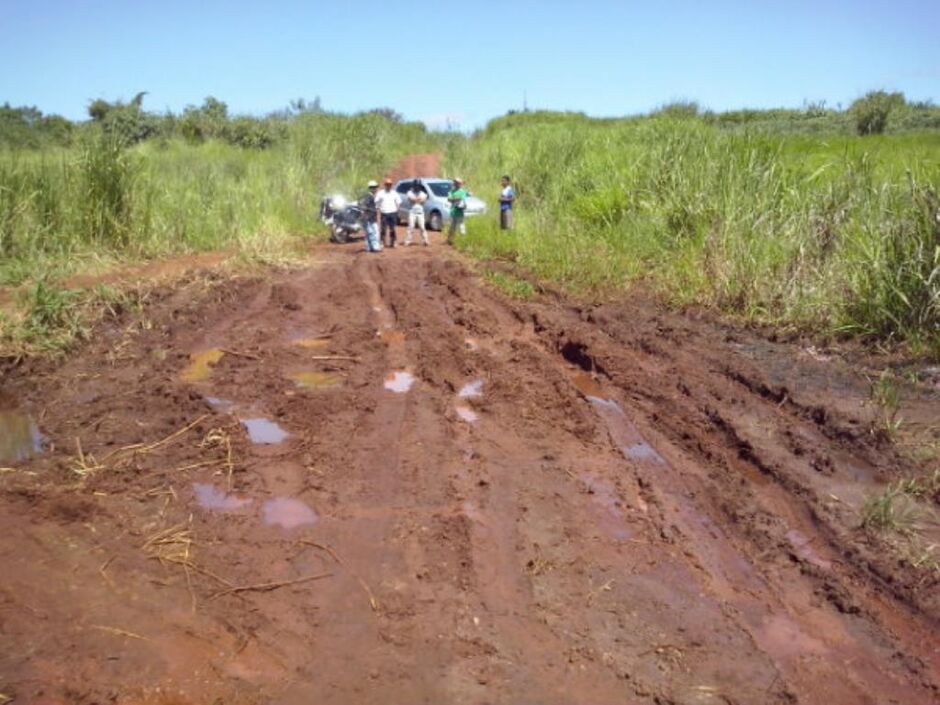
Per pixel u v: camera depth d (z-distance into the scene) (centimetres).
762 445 613
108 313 1010
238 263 1402
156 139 3041
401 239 2009
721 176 1286
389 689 358
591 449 624
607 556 469
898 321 838
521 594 430
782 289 983
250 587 439
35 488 548
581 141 2244
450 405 719
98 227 1370
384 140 3522
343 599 427
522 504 530
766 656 381
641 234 1346
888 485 540
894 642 393
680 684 362
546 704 348
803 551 475
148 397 725
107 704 349
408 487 554
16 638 392
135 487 557
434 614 413
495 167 2586
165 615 414
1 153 1466
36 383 771
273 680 366
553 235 1473
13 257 1233
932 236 843
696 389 742
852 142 1516
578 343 876
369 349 905
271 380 784
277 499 541
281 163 2439
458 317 1052
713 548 479
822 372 786
